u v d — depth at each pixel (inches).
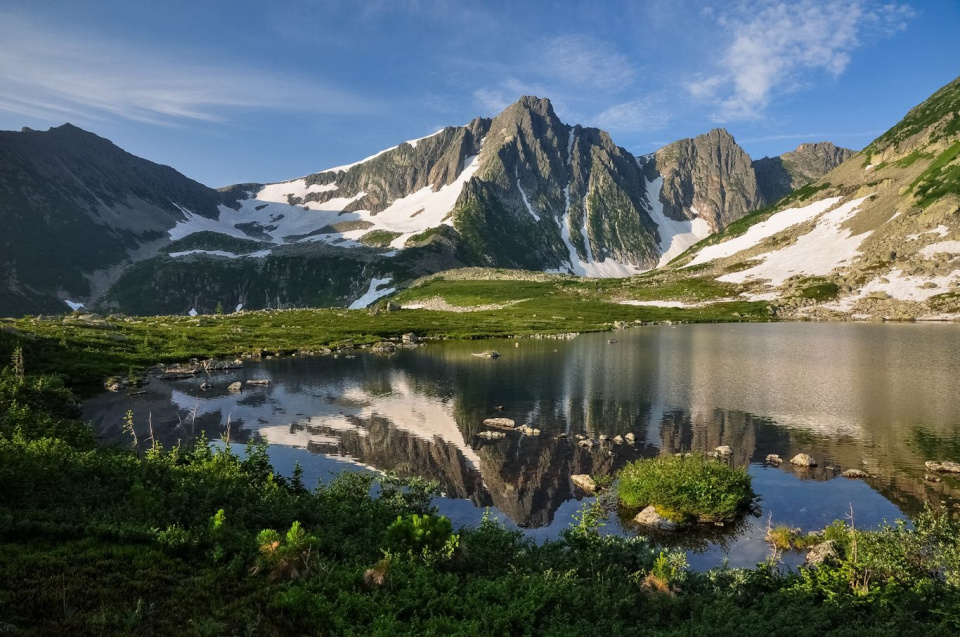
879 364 2805.1
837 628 541.0
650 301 7509.8
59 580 468.1
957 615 564.1
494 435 1606.8
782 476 1232.8
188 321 5344.5
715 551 877.2
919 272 6131.9
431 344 4259.4
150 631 421.1
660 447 1486.2
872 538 738.8
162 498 728.3
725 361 3041.3
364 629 469.7
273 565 565.6
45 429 1131.9
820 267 7337.6
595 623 542.3
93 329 3683.6
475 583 591.2
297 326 5054.1
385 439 1583.4
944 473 1230.3
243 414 1891.0
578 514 1043.9
